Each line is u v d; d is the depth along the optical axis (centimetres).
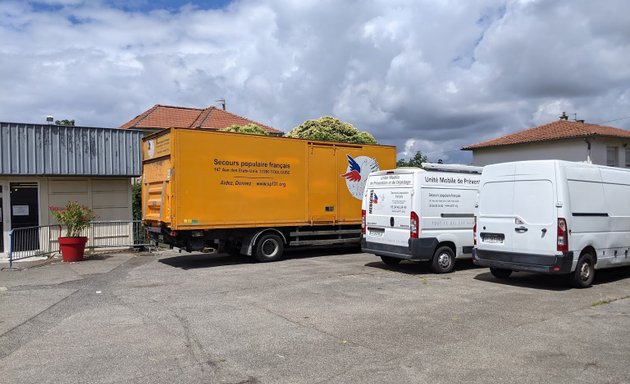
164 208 1209
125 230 1594
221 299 840
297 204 1352
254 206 1277
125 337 618
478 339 602
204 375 486
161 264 1288
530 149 3064
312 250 1592
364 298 839
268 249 1317
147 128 3014
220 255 1473
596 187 954
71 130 1511
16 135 1427
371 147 1510
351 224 1467
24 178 1485
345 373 491
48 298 860
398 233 1097
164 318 711
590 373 491
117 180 1625
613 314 725
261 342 593
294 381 471
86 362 526
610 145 2852
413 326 660
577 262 902
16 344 593
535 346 575
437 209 1095
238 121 3250
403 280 1016
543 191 903
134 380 474
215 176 1216
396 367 507
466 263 1263
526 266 913
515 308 763
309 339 604
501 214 962
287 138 1337
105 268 1219
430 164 1098
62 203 1537
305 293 885
